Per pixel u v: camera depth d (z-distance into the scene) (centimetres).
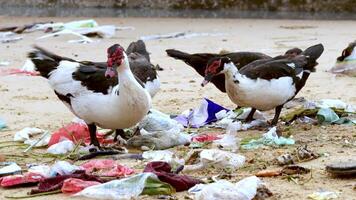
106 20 3403
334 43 2566
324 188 993
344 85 1781
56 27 2948
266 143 1244
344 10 3709
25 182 1045
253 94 1323
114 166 1118
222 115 1431
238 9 3769
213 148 1225
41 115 1545
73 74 1238
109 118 1209
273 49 2420
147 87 1365
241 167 1106
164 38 2789
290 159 1112
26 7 3819
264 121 1395
